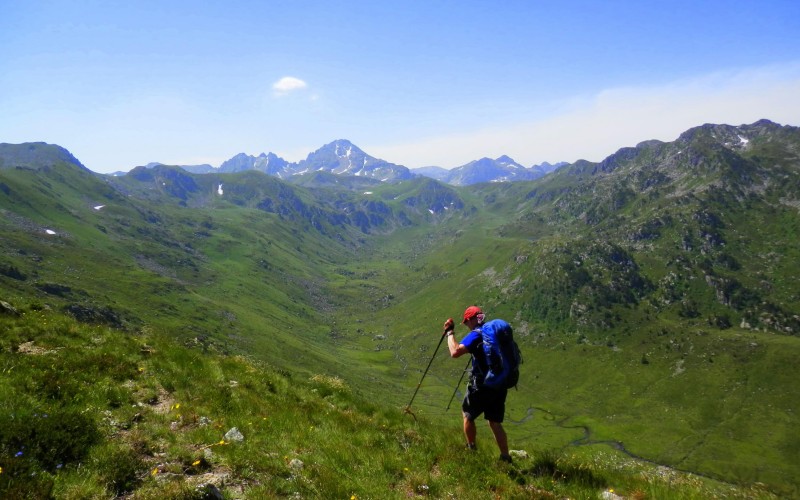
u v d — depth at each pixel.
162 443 10.69
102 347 17.00
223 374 17.53
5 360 13.27
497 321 11.09
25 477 7.96
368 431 13.41
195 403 13.88
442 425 15.90
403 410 16.72
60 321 19.02
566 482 10.73
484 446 12.66
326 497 9.01
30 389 11.66
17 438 8.89
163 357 17.64
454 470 10.55
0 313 17.92
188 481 8.94
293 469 10.16
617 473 11.69
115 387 13.45
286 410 14.52
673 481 11.06
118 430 11.03
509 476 10.58
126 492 8.53
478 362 10.96
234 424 12.47
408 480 10.00
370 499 9.03
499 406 10.99
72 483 8.30
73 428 9.73
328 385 20.16
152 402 13.65
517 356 10.90
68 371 13.62
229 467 9.83
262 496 8.62
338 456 10.95
